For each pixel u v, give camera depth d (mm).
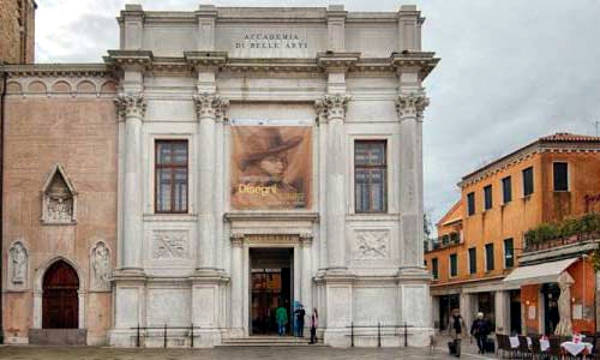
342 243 43000
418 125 44219
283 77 44375
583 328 43594
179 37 44625
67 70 44219
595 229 44531
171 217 43406
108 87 44500
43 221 43594
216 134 43875
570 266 45031
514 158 57094
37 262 43438
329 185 43375
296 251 43781
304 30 44969
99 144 44062
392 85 44594
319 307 43062
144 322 42281
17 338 43000
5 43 45844
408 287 42688
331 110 43750
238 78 44344
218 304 42406
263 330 47688
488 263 62781
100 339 42938
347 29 45031
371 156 44469
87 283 43281
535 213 53656
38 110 44281
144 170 43719
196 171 43719
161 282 42688
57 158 44031
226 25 44812
